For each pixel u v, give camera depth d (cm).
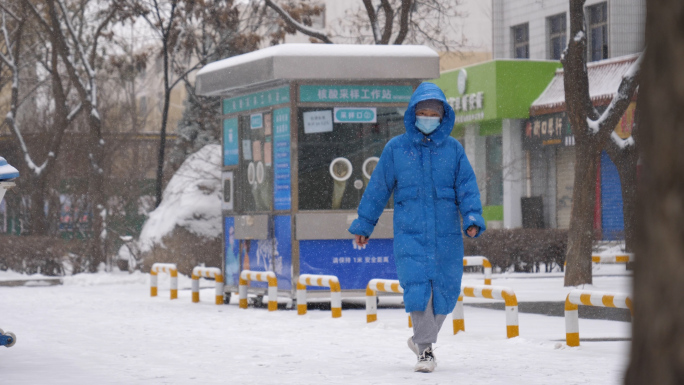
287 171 1606
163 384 760
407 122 830
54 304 1780
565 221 3978
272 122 1650
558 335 1116
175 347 1047
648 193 218
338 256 1605
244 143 1761
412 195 817
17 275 2731
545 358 902
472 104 4203
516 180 3756
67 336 1184
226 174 1805
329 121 1608
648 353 217
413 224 815
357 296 1605
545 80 4056
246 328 1271
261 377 795
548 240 2747
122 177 3572
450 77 4397
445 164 823
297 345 1052
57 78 3150
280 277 1633
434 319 820
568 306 991
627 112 3494
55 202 3291
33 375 820
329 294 1605
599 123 2030
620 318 1344
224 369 853
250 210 1748
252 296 1973
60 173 3394
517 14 4503
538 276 2581
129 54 3597
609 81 3625
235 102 1778
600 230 3556
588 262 2052
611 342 1034
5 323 1379
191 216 2681
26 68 4375
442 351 969
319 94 1602
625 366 226
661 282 215
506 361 884
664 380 214
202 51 3553
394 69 1590
